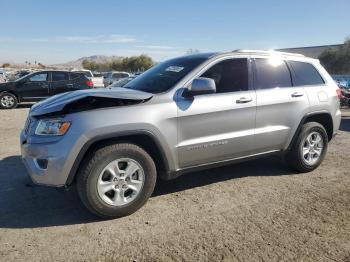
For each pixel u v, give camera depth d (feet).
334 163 20.04
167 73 15.05
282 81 16.80
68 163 11.74
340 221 12.71
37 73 49.55
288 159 17.81
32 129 12.51
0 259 10.18
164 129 13.08
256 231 11.93
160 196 14.90
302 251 10.75
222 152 14.79
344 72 165.89
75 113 11.97
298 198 14.80
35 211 13.35
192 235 11.64
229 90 14.96
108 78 110.32
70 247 10.89
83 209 13.55
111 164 12.34
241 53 15.76
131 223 12.46
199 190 15.62
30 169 12.30
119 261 10.19
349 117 40.01
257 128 15.69
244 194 15.20
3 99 47.93
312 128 17.62
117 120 12.18
